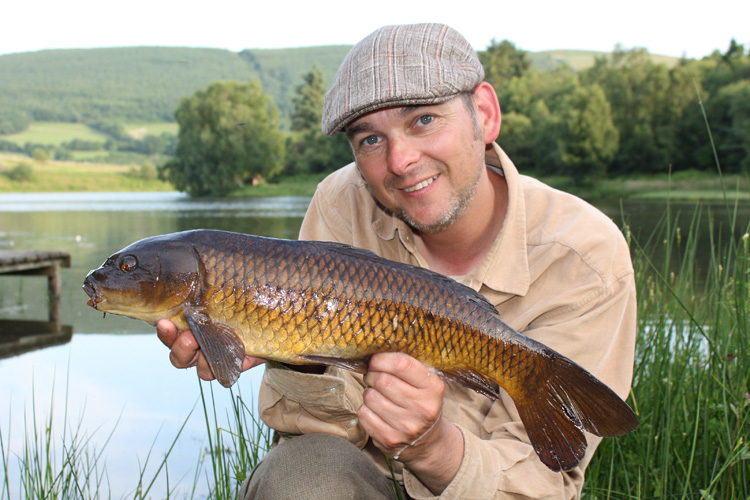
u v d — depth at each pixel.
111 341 7.52
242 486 2.39
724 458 3.03
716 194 35.19
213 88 54.84
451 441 1.98
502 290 2.34
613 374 2.29
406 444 1.91
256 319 1.99
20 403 5.34
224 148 53.88
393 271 2.03
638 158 43.88
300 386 2.19
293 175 56.06
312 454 2.19
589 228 2.33
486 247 2.51
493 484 2.00
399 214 2.39
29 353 7.04
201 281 1.98
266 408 2.38
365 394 1.91
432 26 2.29
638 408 3.31
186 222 24.84
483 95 2.47
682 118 42.53
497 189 2.54
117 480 4.00
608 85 45.62
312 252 2.02
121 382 5.87
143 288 1.98
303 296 1.98
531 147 46.88
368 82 2.18
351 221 2.77
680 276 4.10
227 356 1.95
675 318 3.96
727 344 3.52
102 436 4.64
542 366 1.99
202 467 4.19
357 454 2.24
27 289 11.60
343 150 54.16
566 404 1.97
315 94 65.62
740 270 3.24
